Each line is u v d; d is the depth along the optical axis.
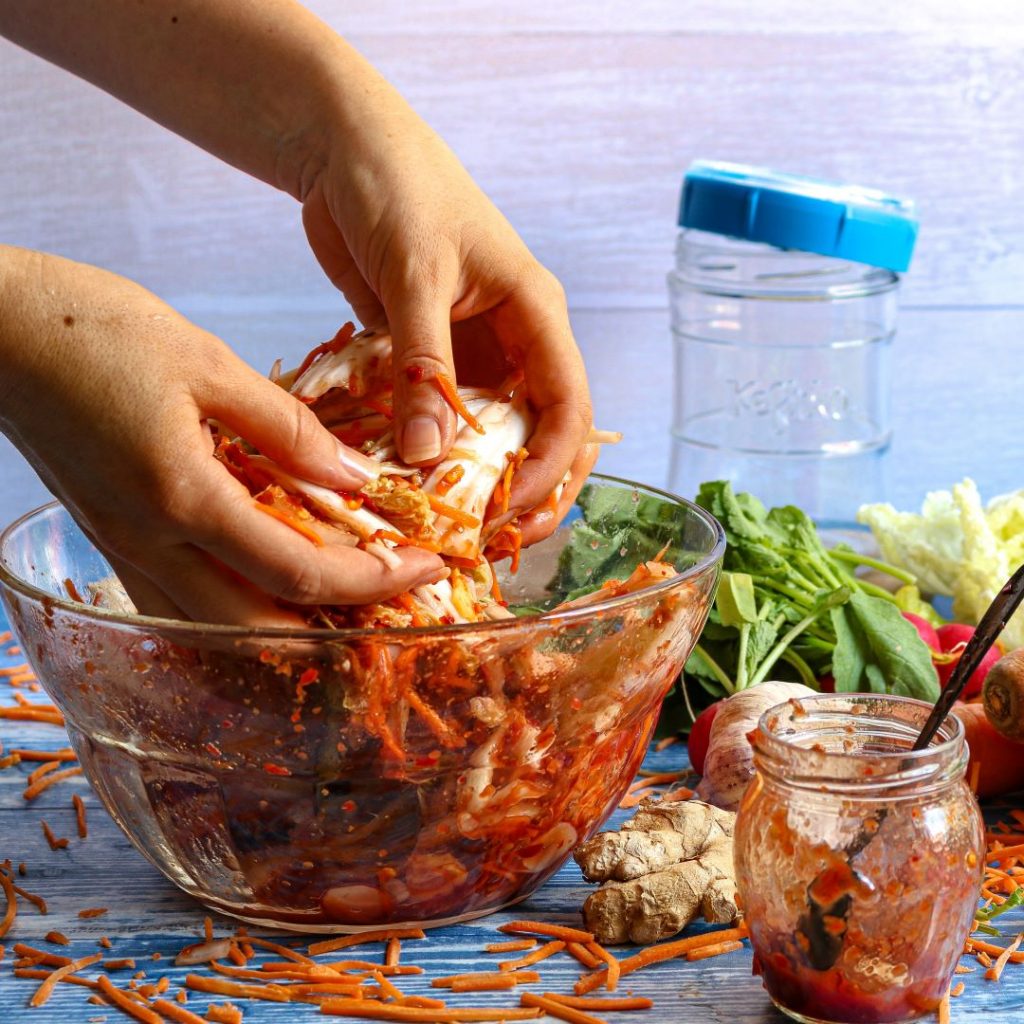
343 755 0.92
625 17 1.78
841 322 1.77
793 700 0.96
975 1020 0.93
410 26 1.78
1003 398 1.99
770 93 1.83
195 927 0.99
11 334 0.91
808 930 0.91
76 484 0.93
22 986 0.95
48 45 1.11
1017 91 1.83
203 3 1.07
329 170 1.05
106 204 1.85
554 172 1.85
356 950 0.97
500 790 0.94
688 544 1.05
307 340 1.92
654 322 1.92
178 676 0.92
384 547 0.94
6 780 1.11
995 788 1.09
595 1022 0.93
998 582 1.29
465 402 1.01
